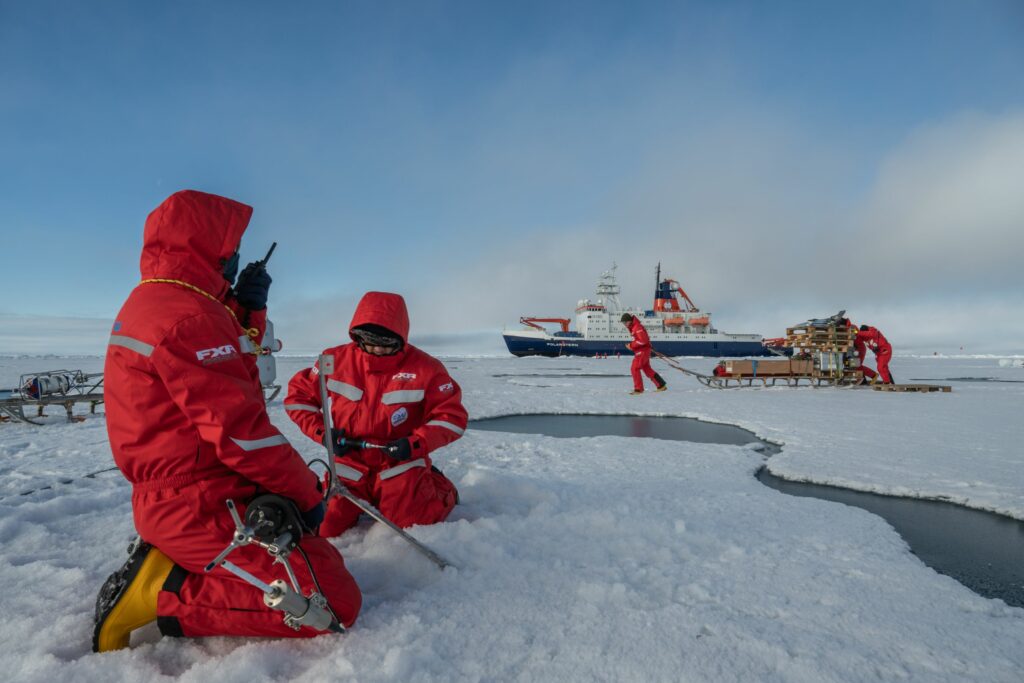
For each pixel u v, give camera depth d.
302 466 1.66
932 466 4.57
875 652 1.67
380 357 2.58
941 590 2.14
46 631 1.75
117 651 1.62
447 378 2.71
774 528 2.84
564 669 1.55
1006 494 3.67
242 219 1.72
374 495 2.70
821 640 1.73
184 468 1.57
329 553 1.77
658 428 7.29
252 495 1.67
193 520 1.57
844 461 4.78
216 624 1.62
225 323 1.61
